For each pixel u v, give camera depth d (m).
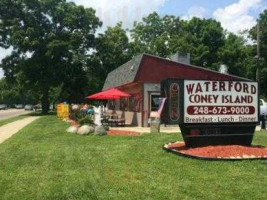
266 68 59.94
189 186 9.68
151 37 75.00
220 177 10.55
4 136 23.19
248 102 15.13
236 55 63.28
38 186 9.83
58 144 17.75
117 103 40.12
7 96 91.69
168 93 14.63
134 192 9.21
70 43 56.62
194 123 14.73
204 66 64.38
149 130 25.98
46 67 57.88
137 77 30.77
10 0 57.66
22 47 56.44
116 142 18.05
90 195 8.98
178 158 13.12
